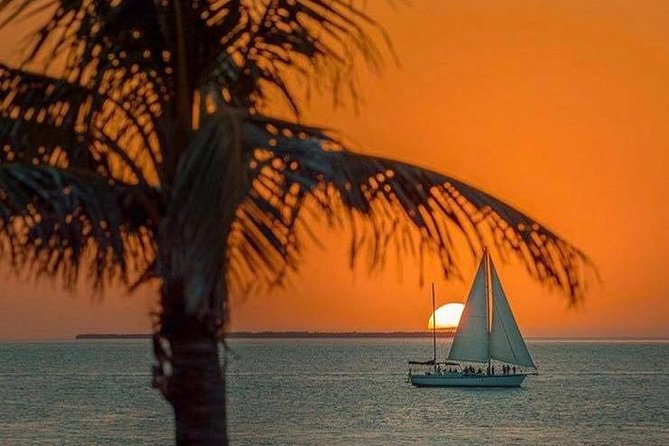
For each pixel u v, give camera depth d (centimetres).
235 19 1867
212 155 1523
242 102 1914
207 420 1822
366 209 1681
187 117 1852
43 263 1695
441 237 1703
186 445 1822
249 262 1670
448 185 1680
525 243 1678
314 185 1602
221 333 1708
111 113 1870
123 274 1777
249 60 1883
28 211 1527
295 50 1830
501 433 16900
